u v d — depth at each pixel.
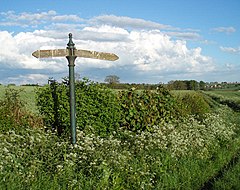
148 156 12.14
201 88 86.56
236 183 11.34
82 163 9.76
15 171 8.64
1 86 27.14
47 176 8.85
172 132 15.12
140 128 15.16
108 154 10.56
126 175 10.11
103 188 9.02
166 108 17.23
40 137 10.88
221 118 25.98
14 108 13.80
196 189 11.52
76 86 13.25
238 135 23.00
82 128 12.86
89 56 11.07
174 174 11.58
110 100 13.44
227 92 83.75
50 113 13.18
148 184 10.27
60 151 10.23
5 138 10.59
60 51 10.81
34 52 10.71
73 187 8.78
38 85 13.77
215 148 17.09
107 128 13.42
